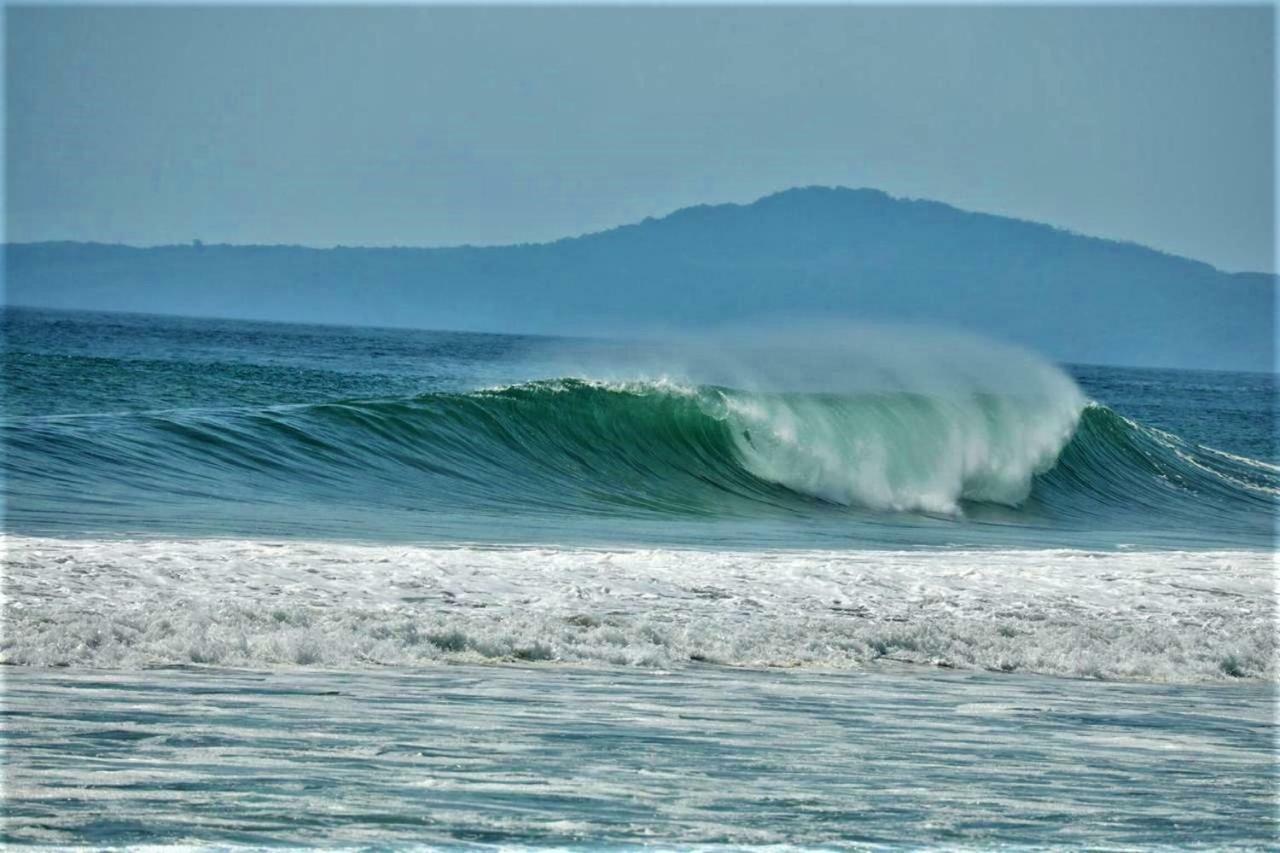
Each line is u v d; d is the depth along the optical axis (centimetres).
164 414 8862
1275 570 6066
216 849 1451
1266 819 1839
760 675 3288
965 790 1948
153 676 2811
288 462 8550
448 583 4406
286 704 2489
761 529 8462
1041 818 1781
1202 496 12575
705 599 4406
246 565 4488
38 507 6303
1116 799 1942
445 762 1978
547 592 4350
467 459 9556
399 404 9900
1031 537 9238
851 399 11256
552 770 1953
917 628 3959
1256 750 2498
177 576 4212
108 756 1919
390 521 7225
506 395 10275
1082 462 12438
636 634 3647
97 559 4397
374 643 3338
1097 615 4597
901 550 7444
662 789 1856
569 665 3303
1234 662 3938
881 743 2342
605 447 10344
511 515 8181
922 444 11144
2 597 3672
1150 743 2519
